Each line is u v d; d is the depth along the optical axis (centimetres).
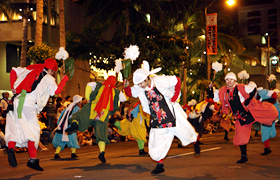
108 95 811
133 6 2730
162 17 2786
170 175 648
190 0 2944
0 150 1130
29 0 2233
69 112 920
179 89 631
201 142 1345
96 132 802
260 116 768
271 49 5244
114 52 2166
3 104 1320
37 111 654
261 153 950
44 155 1066
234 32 3978
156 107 634
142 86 634
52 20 2469
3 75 2397
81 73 2728
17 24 2272
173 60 2291
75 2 2817
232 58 3844
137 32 2227
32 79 634
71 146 943
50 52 1520
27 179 629
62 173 686
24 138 629
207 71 2992
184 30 3142
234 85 769
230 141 1428
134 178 622
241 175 645
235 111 766
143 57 2133
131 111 974
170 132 639
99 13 2678
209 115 1195
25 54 1941
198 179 611
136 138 1014
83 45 2216
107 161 862
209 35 2905
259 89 930
